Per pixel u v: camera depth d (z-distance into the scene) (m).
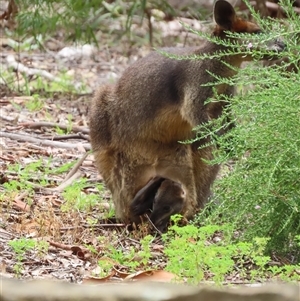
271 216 8.92
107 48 23.14
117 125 11.55
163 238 9.01
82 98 18.41
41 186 11.86
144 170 11.54
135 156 11.52
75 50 22.62
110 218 11.09
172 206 10.62
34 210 10.45
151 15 22.06
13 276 7.75
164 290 3.55
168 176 11.52
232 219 9.11
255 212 8.98
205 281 7.35
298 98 8.56
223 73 11.33
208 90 11.24
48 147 14.33
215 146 10.91
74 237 9.50
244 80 9.52
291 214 8.54
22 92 18.56
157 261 8.85
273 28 9.85
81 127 15.67
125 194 11.38
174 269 7.33
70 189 11.10
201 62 11.35
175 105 11.35
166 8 20.64
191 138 11.38
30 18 18.38
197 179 11.43
